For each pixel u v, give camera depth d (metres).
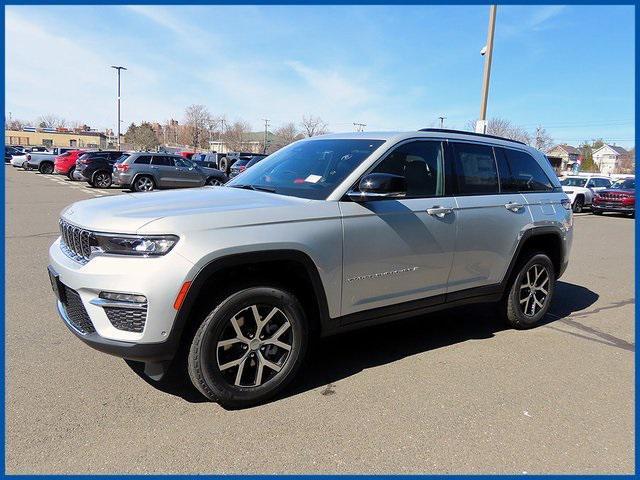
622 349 4.48
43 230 9.99
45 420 2.96
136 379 3.50
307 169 3.96
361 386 3.54
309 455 2.72
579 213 21.53
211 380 3.03
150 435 2.85
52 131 95.75
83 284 2.90
